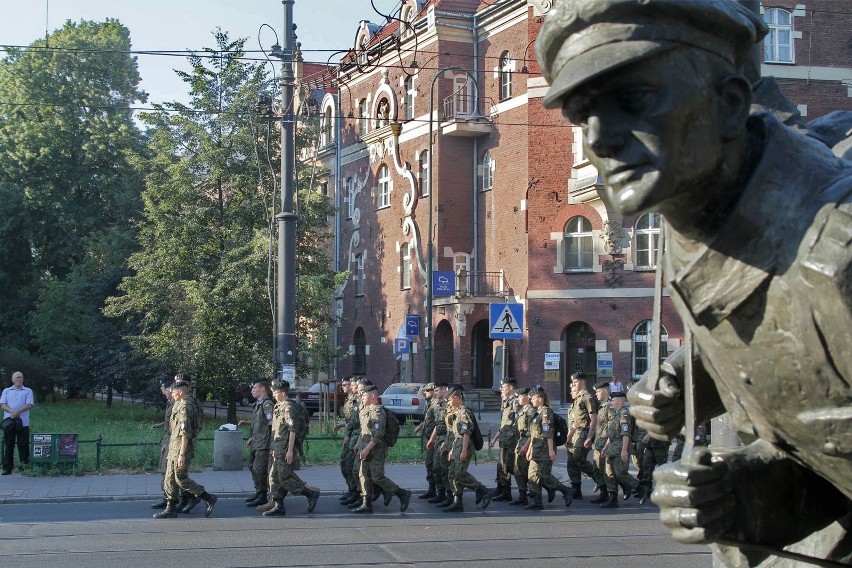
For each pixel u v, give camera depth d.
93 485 23.05
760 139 2.30
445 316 53.47
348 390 25.81
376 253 61.53
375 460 19.91
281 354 25.86
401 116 58.22
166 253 43.44
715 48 2.17
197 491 18.95
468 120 52.34
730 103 2.21
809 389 2.22
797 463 2.49
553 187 48.09
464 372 52.09
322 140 67.81
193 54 24.16
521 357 48.53
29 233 65.31
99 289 54.66
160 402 46.03
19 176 65.19
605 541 16.22
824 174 2.23
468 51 54.22
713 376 2.56
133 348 46.62
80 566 13.82
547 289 47.81
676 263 2.42
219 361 41.12
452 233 54.09
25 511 19.58
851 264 2.06
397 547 15.55
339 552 15.06
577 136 45.72
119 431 39.34
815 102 42.72
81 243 64.44
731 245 2.25
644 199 2.14
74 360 55.28
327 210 46.78
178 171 43.19
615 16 2.12
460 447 20.25
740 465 2.44
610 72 2.13
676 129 2.13
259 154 43.38
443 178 54.09
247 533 16.95
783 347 2.23
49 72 65.50
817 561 2.49
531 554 14.93
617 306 46.31
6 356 65.19
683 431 2.77
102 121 65.62
